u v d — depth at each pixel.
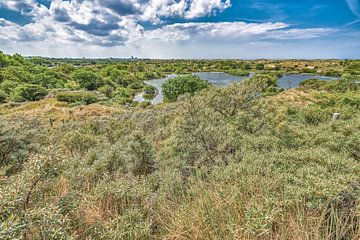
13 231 1.11
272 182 1.97
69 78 71.44
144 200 2.21
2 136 3.96
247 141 3.30
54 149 1.75
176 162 3.25
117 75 84.88
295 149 3.13
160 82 92.38
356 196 1.56
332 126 3.91
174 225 1.81
